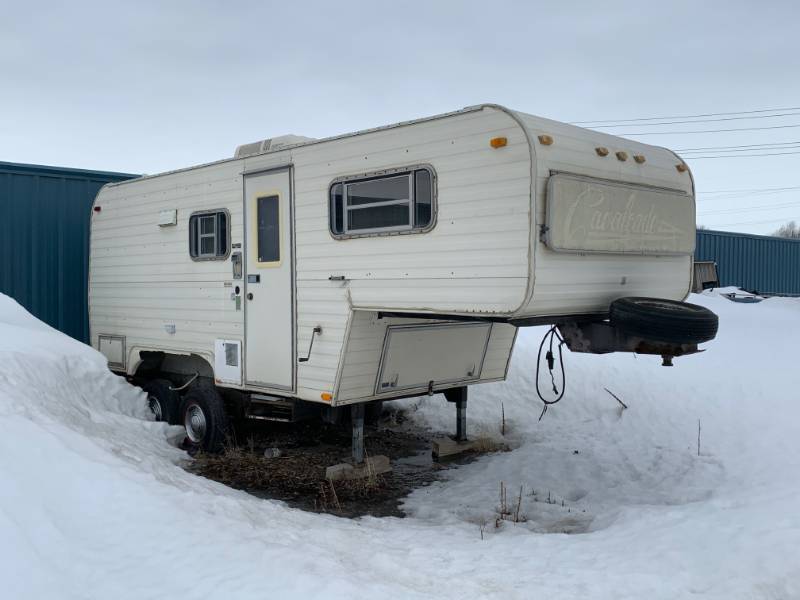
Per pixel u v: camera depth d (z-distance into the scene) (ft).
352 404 21.04
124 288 28.04
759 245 82.74
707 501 17.01
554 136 16.58
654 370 29.14
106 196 28.84
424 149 17.83
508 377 29.84
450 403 28.99
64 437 15.28
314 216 20.61
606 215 17.54
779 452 21.31
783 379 27.68
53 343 24.16
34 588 10.51
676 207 20.15
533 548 14.67
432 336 21.79
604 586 12.30
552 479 21.43
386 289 18.76
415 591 11.76
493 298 16.48
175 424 25.91
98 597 10.66
